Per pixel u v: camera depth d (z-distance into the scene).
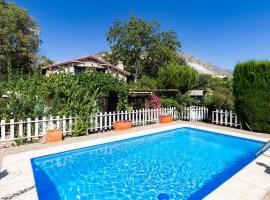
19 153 8.64
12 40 41.06
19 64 40.47
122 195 6.34
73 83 12.19
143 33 48.56
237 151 10.56
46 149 9.21
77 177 7.44
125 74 29.42
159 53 47.12
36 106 11.35
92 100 12.52
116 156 9.64
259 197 5.52
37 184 6.80
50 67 25.38
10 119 10.47
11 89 11.53
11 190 5.75
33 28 44.47
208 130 13.82
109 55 51.00
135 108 18.06
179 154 10.09
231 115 15.30
